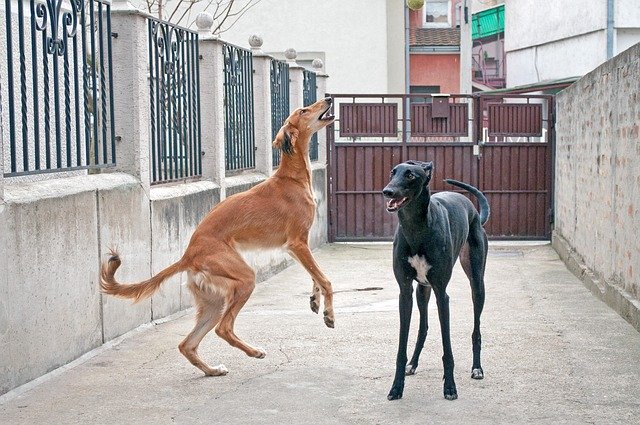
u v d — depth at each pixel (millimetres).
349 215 15680
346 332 7660
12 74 5824
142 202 7801
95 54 7395
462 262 6254
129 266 7484
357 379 6055
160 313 8203
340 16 21094
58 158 6480
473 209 6152
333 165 15594
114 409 5363
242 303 6422
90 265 6730
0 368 5457
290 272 12164
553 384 5859
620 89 8602
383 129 15523
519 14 26047
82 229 6594
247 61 11672
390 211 5188
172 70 8914
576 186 12094
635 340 7180
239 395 5676
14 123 5902
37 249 5895
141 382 5996
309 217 7031
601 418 5109
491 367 6344
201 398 5609
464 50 22297
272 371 6301
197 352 6488
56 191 6242
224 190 10211
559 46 22844
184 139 9391
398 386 5551
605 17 19578
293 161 7016
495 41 32344
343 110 15508
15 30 6527
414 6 19922
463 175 15461
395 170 5277
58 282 6207
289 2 21125
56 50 6426
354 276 11688
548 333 7520
